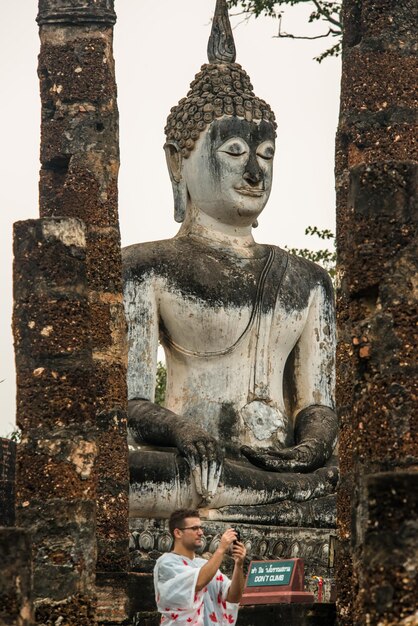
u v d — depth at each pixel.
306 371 24.47
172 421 22.72
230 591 16.52
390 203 14.27
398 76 17.16
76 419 16.31
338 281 17.17
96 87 20.45
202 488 22.14
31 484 16.25
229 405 23.70
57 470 16.25
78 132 20.36
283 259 24.44
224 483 22.41
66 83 20.47
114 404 19.81
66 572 16.16
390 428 14.16
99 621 19.41
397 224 14.25
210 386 23.72
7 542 13.21
